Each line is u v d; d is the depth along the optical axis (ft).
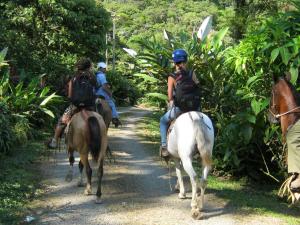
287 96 17.46
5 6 48.14
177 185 23.06
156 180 25.29
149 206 20.77
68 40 51.42
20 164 27.20
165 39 33.27
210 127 18.97
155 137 40.01
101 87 30.09
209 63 27.89
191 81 20.10
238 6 43.86
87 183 22.03
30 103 36.68
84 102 21.99
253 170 26.00
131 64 107.76
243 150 25.55
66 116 22.90
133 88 90.33
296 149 16.76
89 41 53.11
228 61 26.43
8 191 21.85
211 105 28.25
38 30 48.93
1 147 28.68
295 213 20.51
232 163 25.96
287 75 18.57
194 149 18.54
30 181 24.03
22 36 45.52
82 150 21.06
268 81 23.47
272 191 24.27
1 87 34.58
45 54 49.29
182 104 19.94
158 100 35.01
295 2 22.33
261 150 24.58
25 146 31.71
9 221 18.33
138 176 26.08
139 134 41.39
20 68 42.78
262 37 22.65
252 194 23.44
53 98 39.29
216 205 21.11
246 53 23.62
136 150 33.60
